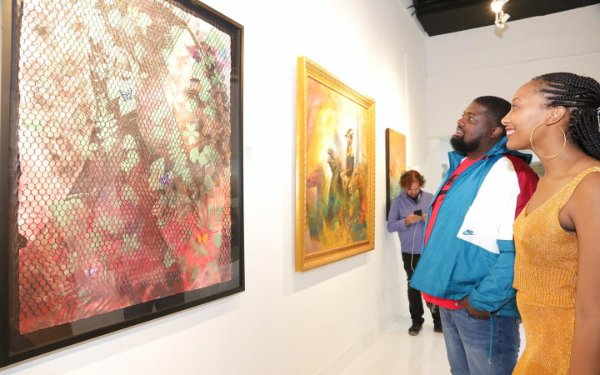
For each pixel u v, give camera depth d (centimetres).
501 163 166
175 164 169
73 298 131
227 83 199
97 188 139
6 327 114
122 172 147
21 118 118
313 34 291
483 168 171
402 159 483
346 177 331
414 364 336
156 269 160
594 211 97
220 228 193
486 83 612
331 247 305
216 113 191
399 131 490
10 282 115
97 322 138
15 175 117
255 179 226
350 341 344
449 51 634
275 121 245
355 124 349
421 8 565
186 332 179
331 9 320
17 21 118
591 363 96
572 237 105
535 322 113
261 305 229
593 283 96
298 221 261
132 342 155
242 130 206
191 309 182
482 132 180
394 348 373
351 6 358
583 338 97
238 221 204
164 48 165
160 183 162
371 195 378
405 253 413
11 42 116
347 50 347
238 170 204
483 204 165
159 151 162
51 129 126
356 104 352
